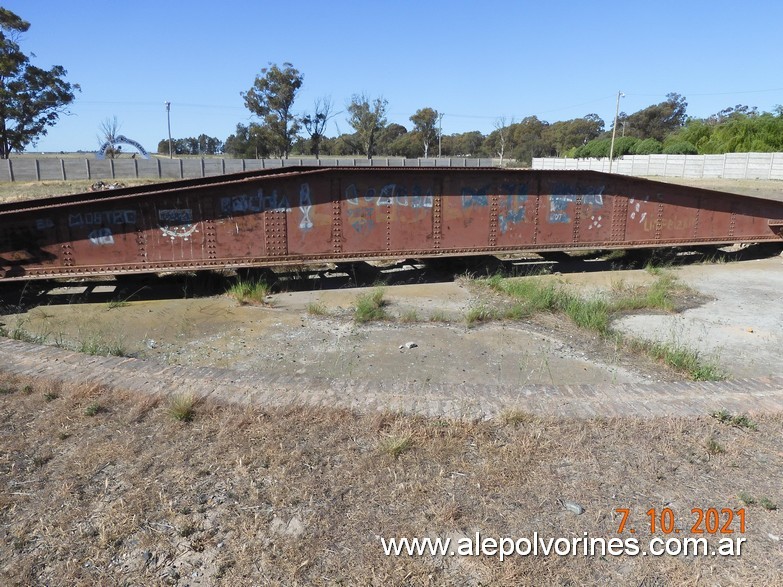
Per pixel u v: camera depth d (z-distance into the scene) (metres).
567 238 11.62
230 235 9.69
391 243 10.56
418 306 9.04
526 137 105.38
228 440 3.75
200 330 7.80
